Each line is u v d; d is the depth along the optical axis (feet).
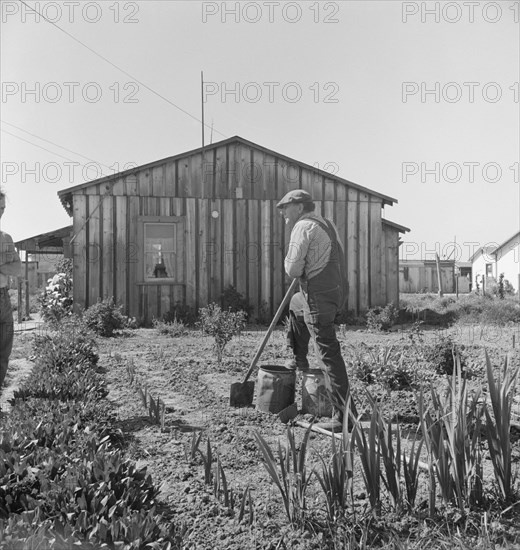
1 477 9.22
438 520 9.38
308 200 16.53
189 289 49.80
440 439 9.75
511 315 48.14
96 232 48.24
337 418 15.12
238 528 9.26
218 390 20.18
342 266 15.72
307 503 10.11
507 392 10.27
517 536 8.80
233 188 50.75
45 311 47.83
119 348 32.58
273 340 35.17
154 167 49.34
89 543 6.84
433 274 162.71
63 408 14.52
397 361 20.79
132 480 9.47
